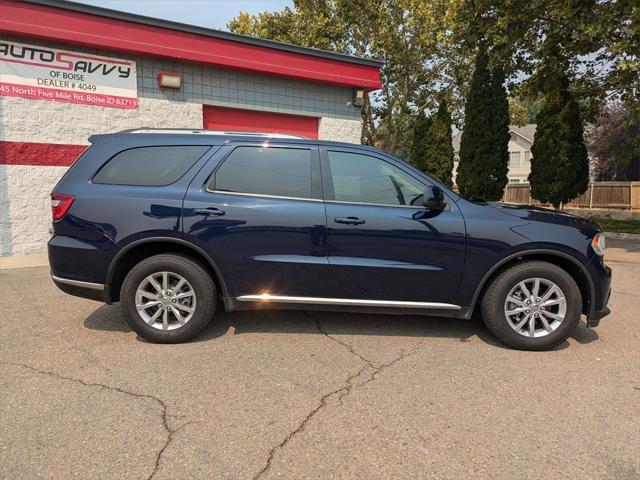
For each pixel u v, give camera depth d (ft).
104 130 25.32
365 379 10.63
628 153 80.64
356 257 12.46
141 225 12.19
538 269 12.28
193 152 12.84
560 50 36.11
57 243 12.37
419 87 74.18
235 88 28.96
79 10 23.13
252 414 9.03
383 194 12.84
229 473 7.27
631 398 9.93
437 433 8.48
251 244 12.41
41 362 11.28
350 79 31.81
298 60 29.73
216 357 11.75
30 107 23.44
